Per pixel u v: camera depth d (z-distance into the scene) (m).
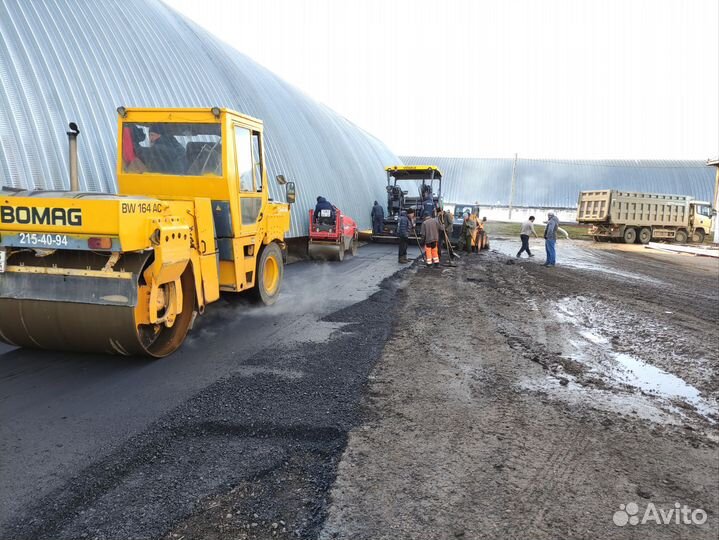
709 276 14.97
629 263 17.91
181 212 5.20
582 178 62.44
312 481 3.01
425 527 2.61
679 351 6.22
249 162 6.78
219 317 7.04
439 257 15.18
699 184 58.75
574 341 6.52
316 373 4.86
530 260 17.33
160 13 14.41
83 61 9.75
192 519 2.62
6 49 8.34
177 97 11.94
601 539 2.57
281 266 8.30
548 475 3.18
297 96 21.42
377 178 27.19
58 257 4.64
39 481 2.93
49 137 8.27
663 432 3.89
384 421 3.87
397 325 6.97
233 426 3.68
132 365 4.93
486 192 63.22
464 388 4.65
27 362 4.92
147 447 3.35
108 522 2.58
